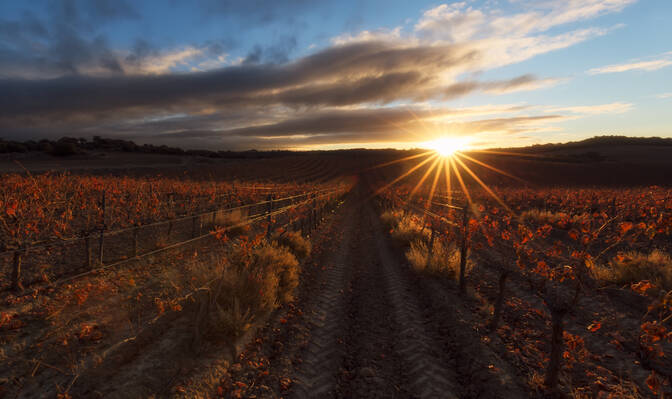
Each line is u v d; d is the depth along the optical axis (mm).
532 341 4551
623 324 5012
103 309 4602
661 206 9508
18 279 4953
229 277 5211
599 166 87250
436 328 5191
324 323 5359
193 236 10109
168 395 3168
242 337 4367
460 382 3746
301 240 9875
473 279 7562
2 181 10828
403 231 12180
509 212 18219
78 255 7004
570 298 6148
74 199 10156
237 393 3371
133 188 14359
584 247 3336
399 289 7152
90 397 2965
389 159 133375
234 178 56156
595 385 3516
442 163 111000
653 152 121812
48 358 3404
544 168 86250
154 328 4270
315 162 117438
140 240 8961
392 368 4047
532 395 3365
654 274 6125
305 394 3496
